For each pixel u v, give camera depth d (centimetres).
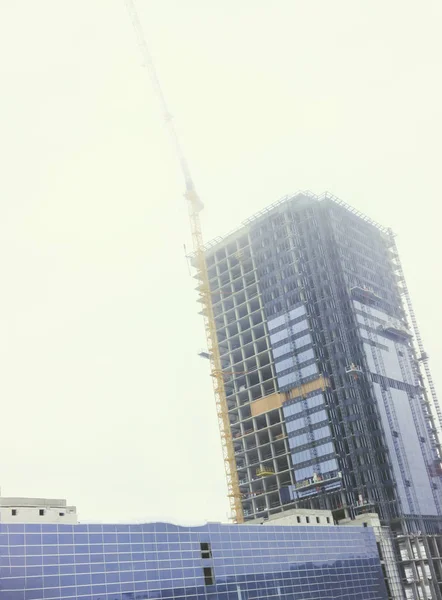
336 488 17300
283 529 12262
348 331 19138
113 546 9288
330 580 12581
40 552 8394
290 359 19612
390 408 18425
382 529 15225
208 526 10869
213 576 10481
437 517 17762
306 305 19900
